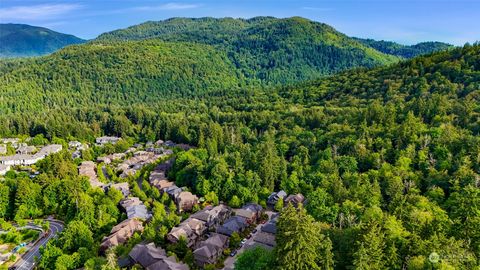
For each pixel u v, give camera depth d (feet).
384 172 416.67
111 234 360.28
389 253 226.17
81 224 358.02
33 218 439.22
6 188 444.55
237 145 633.61
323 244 227.81
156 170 574.97
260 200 441.68
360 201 360.89
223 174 470.80
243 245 348.38
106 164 623.36
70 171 514.68
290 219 231.30
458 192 350.64
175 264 294.66
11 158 638.53
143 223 387.75
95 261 303.89
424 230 250.57
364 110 634.43
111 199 437.99
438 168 414.62
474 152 412.36
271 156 494.18
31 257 356.79
